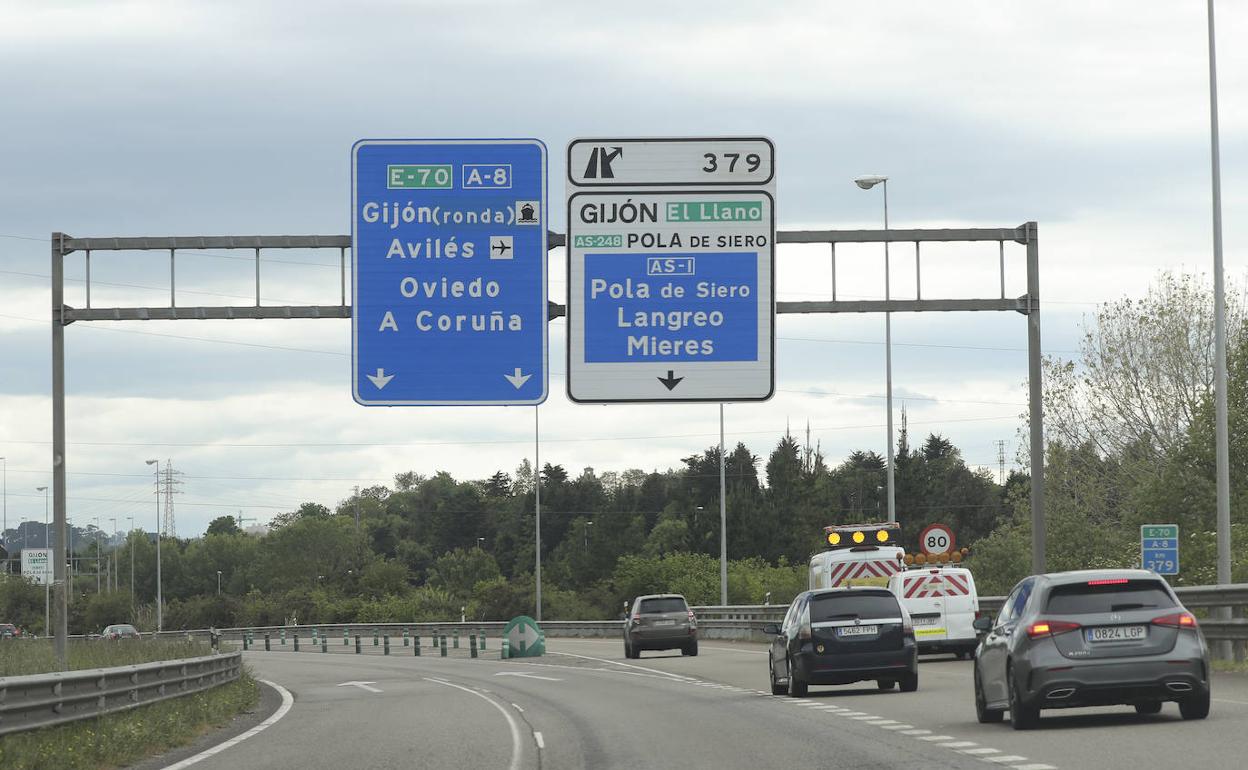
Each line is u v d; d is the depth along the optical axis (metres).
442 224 23.11
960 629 34.53
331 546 177.75
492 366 22.97
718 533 123.62
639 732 18.92
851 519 125.88
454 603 105.25
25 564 100.00
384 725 21.83
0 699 15.38
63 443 25.20
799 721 19.30
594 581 128.12
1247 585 24.48
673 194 22.97
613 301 22.89
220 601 116.12
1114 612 15.99
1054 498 54.31
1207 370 52.31
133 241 24.39
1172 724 15.84
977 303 25.41
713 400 22.84
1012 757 13.62
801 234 23.69
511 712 23.98
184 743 19.48
